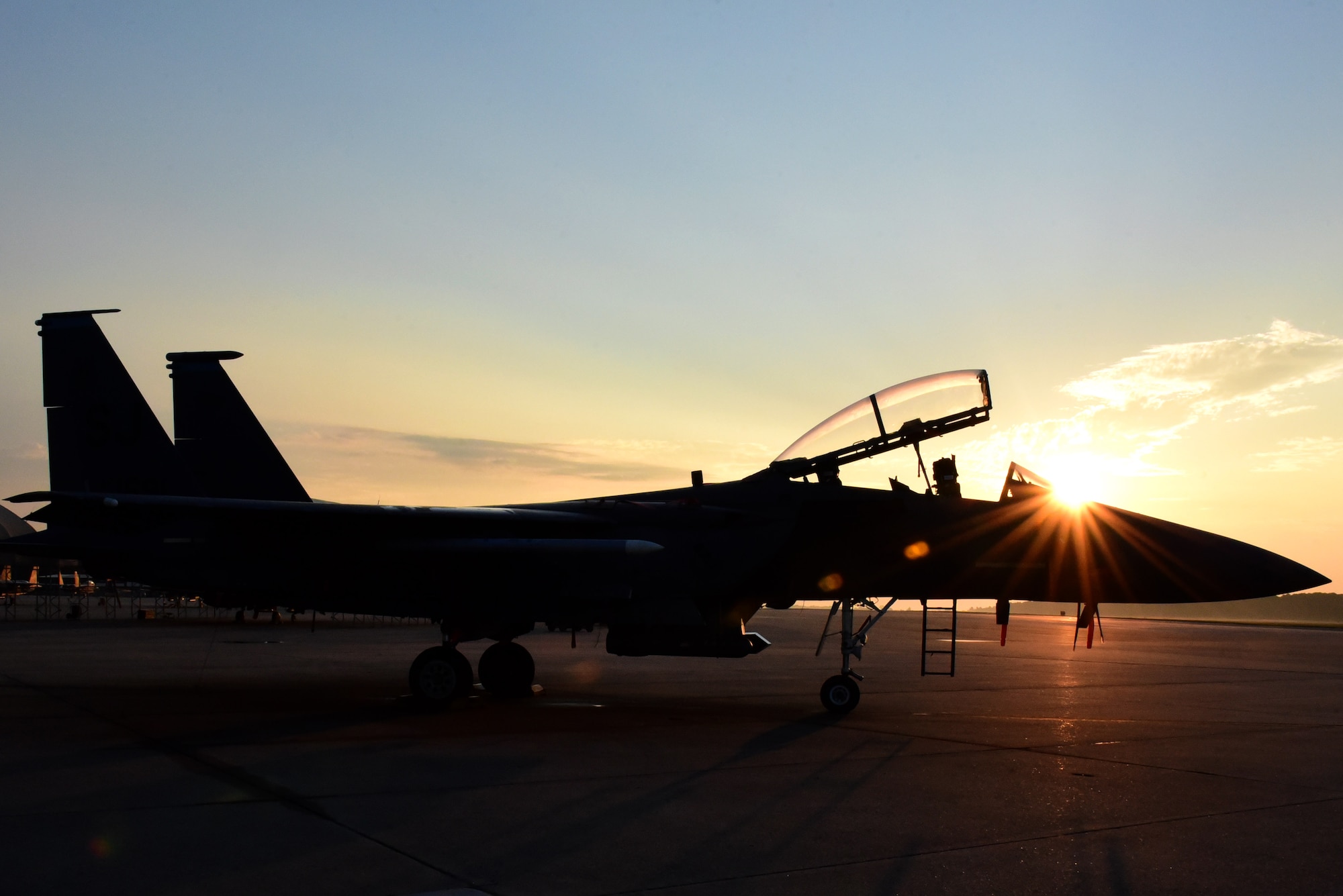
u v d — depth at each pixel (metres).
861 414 12.79
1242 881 5.06
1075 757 8.79
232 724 10.09
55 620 36.41
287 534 11.95
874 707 12.49
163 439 13.91
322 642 24.25
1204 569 12.01
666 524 12.22
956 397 12.45
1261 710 12.74
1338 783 7.75
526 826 5.96
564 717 11.00
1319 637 38.75
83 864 5.04
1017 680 16.62
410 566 12.20
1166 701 13.74
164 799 6.53
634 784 7.27
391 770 7.67
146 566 12.71
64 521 12.30
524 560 12.05
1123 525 12.38
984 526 12.30
